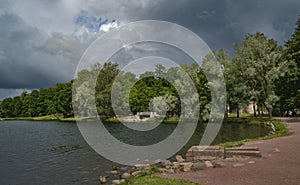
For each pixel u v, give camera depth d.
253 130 32.22
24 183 13.26
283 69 40.88
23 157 19.86
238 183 8.71
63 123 64.31
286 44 49.19
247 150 13.66
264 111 63.72
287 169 10.20
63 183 12.81
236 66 45.56
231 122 43.88
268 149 14.95
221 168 11.01
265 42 43.72
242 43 44.78
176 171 11.20
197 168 11.16
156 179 9.54
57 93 86.00
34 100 103.56
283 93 46.81
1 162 18.12
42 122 74.31
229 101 48.28
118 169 14.70
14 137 34.78
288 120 37.72
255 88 46.41
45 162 17.75
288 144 16.50
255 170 10.27
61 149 22.89
